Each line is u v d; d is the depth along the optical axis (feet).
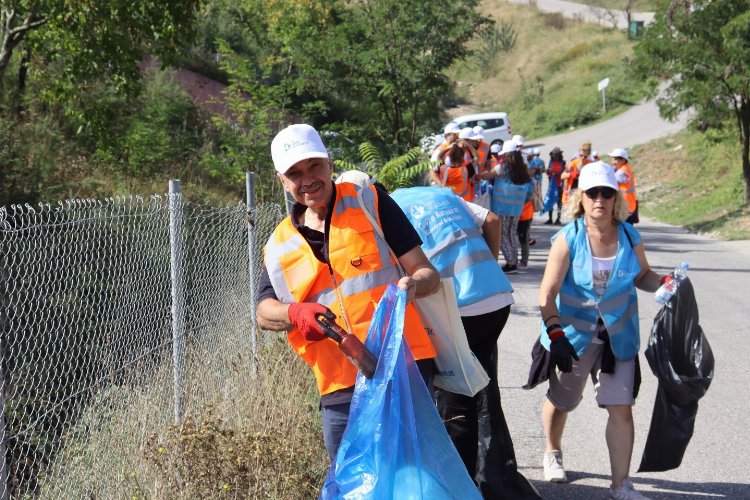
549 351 16.31
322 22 60.08
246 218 23.81
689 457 18.76
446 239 15.71
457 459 10.82
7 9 42.37
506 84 182.80
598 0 239.50
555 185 71.10
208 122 58.80
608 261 15.87
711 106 69.00
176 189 17.37
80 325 15.76
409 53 58.75
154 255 18.66
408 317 11.62
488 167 44.98
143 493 14.12
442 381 12.78
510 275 44.39
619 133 124.06
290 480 14.12
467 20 59.11
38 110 47.01
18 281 16.55
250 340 22.95
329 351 11.35
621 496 15.87
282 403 17.40
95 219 15.31
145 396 16.05
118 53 40.24
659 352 15.70
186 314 19.79
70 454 14.56
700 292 38.42
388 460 10.44
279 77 69.51
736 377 24.84
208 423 14.58
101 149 45.96
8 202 32.86
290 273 11.38
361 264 11.12
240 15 77.87
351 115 60.54
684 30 66.64
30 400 15.40
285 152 10.89
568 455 19.03
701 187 80.38
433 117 62.23
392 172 32.22
